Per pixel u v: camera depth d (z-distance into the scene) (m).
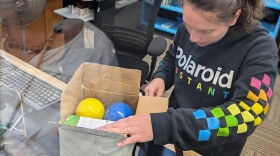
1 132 0.69
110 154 0.61
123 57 1.81
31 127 0.72
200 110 0.68
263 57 0.73
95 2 2.42
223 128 0.65
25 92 0.81
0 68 0.87
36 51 0.94
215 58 0.84
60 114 0.76
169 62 1.08
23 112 0.75
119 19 1.91
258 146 1.90
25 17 0.93
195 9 0.62
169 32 3.42
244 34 0.78
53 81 0.88
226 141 0.67
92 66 0.87
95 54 0.97
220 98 0.85
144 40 1.91
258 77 0.71
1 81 0.82
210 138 0.65
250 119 0.67
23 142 0.69
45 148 0.68
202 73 0.87
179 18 3.44
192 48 0.91
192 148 0.66
